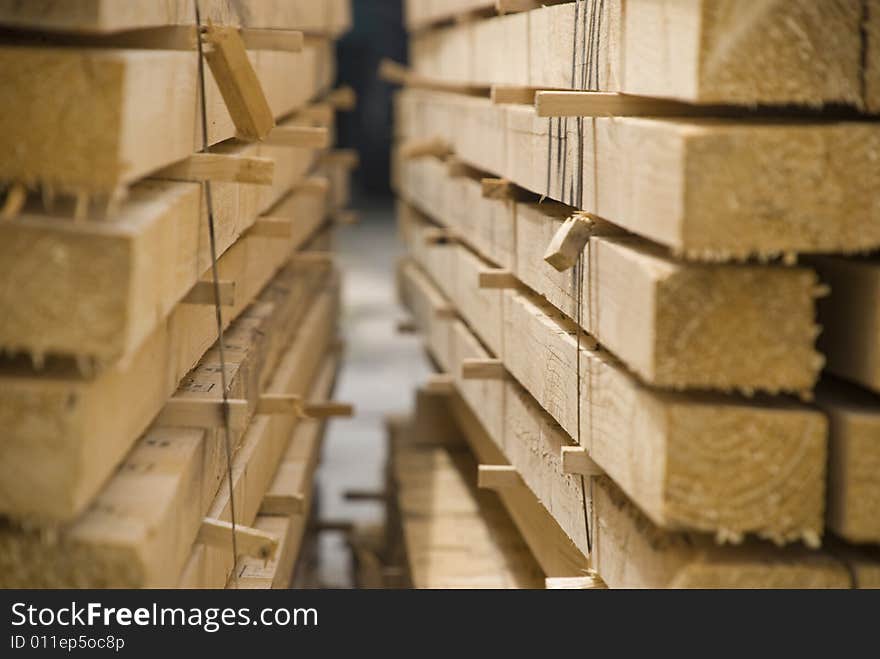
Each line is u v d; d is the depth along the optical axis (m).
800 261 2.05
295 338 4.26
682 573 1.91
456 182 4.17
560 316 2.79
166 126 2.04
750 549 1.96
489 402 3.50
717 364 1.86
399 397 8.35
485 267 3.61
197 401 2.31
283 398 3.15
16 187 1.79
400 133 6.18
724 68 1.80
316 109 4.41
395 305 10.77
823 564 1.91
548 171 2.71
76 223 1.73
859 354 1.90
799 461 1.87
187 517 2.16
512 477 3.08
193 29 2.26
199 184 2.27
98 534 1.81
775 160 1.78
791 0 1.79
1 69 1.75
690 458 1.86
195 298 2.38
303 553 4.39
